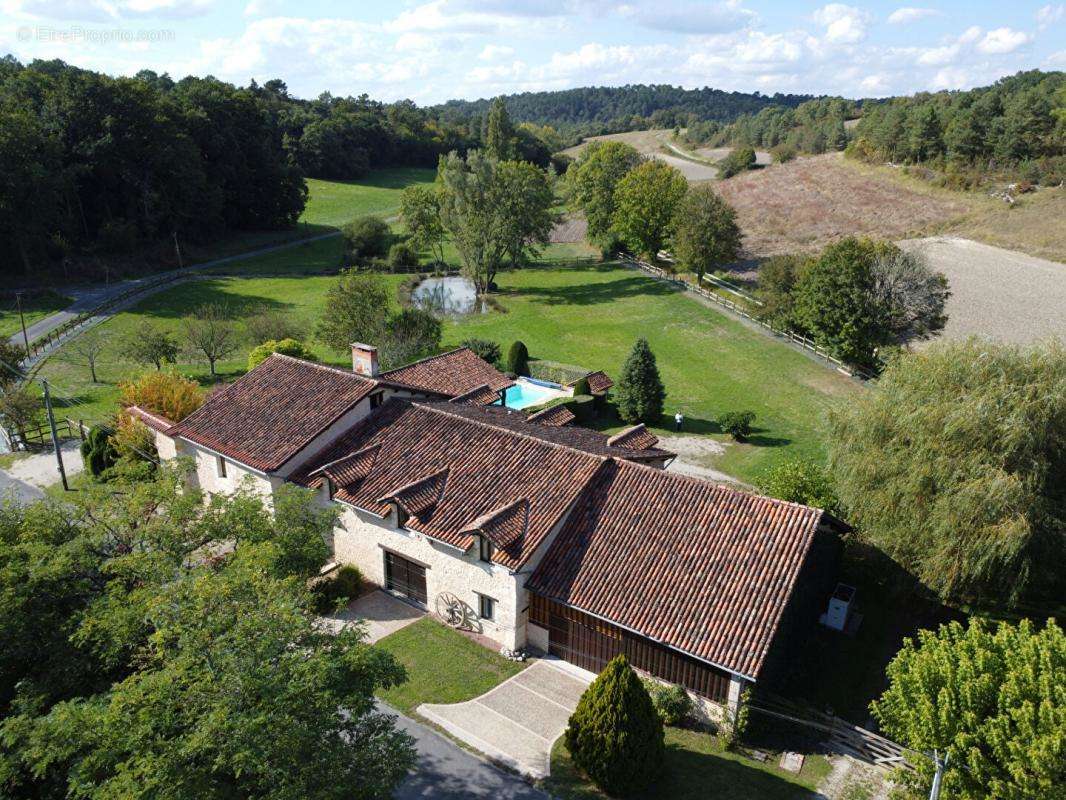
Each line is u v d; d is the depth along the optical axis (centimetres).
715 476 4553
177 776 1498
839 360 6450
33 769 1681
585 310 8662
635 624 2512
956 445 2969
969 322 7644
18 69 11481
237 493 2789
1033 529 2850
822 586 3020
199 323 6531
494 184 9262
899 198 13338
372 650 1894
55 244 9238
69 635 2000
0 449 4953
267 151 12706
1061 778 1738
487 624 2945
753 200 14662
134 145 10112
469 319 8412
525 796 2239
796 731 2502
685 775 2294
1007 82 18612
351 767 1739
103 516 2261
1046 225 10981
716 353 6962
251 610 1752
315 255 11556
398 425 3462
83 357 6531
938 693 1942
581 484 2944
